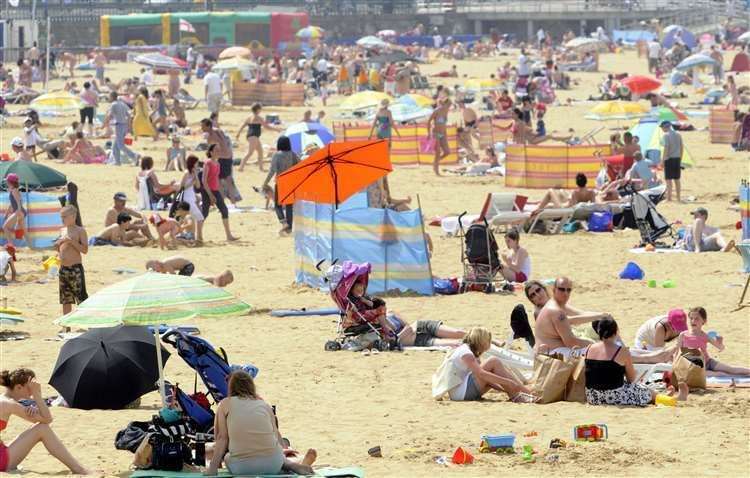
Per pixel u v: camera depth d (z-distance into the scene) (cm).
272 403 3594
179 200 6656
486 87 16262
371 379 3881
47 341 4444
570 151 8769
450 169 10056
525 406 3550
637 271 5697
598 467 2920
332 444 3156
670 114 12644
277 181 5275
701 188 8819
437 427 3319
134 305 2988
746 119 11081
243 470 2798
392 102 11844
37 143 10406
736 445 3111
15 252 6278
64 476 2838
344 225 5341
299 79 18325
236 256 6359
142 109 11756
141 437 2956
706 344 3881
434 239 6869
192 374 3950
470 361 3606
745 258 5809
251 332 4616
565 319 3847
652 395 3578
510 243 5528
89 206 8050
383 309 4338
